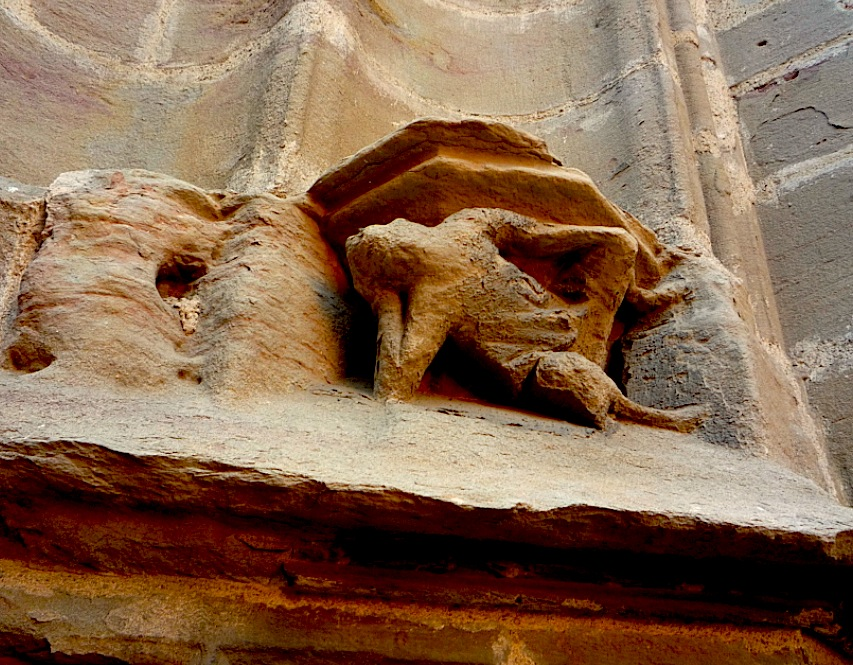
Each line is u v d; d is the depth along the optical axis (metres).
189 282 0.87
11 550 0.60
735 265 1.29
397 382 0.79
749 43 1.79
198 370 0.76
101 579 0.61
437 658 0.63
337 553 0.64
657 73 1.47
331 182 0.95
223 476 0.57
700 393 0.97
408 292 0.84
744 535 0.62
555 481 0.67
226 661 0.59
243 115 1.22
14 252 0.81
